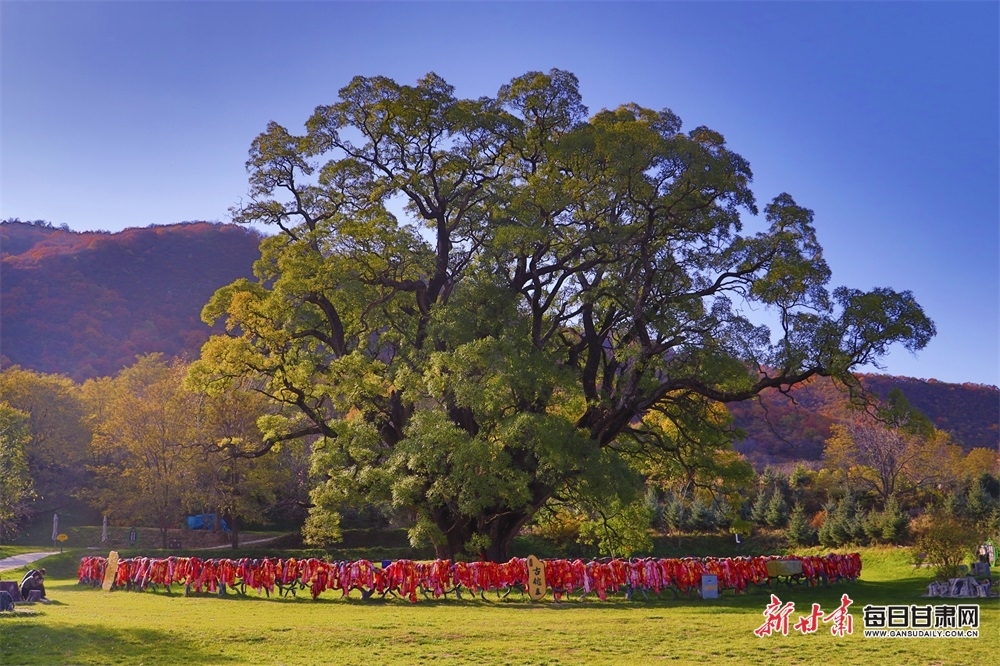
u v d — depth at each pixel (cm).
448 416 2730
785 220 2859
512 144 3020
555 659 1300
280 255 3064
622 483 2478
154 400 4247
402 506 2881
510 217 2923
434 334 2734
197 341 10862
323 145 3095
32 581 1984
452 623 1655
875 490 5744
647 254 2848
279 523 5569
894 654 1341
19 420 4444
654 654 1341
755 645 1415
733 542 5119
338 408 2991
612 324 3109
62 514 5491
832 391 9125
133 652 1324
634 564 2209
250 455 3081
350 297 2962
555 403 2698
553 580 2131
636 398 2870
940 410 9194
